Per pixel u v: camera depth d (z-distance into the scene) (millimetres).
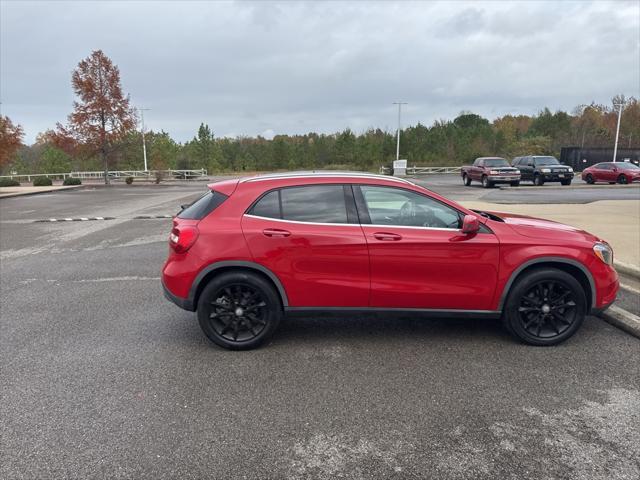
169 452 2887
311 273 4281
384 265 4262
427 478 2648
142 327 5082
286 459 2822
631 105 65875
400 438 3020
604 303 4430
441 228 4328
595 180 28938
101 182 41906
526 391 3604
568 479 2629
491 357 4215
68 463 2785
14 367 4086
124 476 2672
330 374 3918
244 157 75375
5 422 3215
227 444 2969
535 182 27359
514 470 2707
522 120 90188
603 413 3291
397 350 4395
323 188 4391
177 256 4367
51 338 4766
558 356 4223
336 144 69750
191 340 4699
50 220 14531
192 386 3727
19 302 6027
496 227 4387
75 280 7141
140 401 3496
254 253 4254
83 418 3266
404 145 65375
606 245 4484
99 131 36844
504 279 4316
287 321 5223
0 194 25891
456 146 65312
